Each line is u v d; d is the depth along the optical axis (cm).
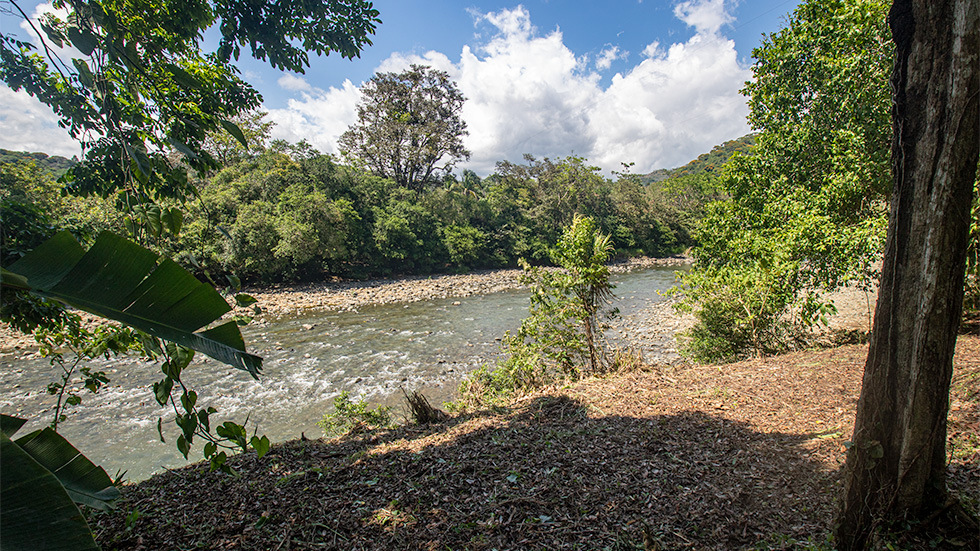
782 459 394
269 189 3094
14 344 1341
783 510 320
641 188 5481
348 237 3231
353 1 450
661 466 405
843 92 888
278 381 1089
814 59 944
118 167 351
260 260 2606
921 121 218
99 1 282
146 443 768
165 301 197
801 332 916
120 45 295
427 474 412
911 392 235
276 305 2203
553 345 810
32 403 932
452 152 4209
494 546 304
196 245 2141
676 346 1240
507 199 4709
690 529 310
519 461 432
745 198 1110
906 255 230
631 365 786
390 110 3972
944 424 240
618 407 577
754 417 506
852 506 256
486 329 1647
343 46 473
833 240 801
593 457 433
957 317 227
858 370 633
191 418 255
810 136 959
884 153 805
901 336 235
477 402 728
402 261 3544
